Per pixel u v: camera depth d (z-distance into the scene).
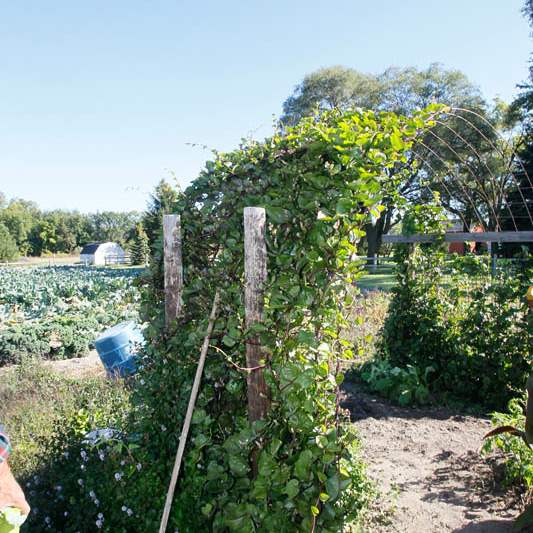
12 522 1.65
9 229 87.88
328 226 2.38
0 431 1.76
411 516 3.24
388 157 2.46
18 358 8.98
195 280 2.88
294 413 2.33
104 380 6.45
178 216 2.95
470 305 5.97
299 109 33.75
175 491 2.80
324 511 2.38
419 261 6.43
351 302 2.49
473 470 3.96
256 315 2.48
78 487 3.14
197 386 2.68
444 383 6.08
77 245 95.12
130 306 14.42
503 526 3.12
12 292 18.28
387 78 32.75
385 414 5.45
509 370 5.57
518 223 15.89
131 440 3.13
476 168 20.38
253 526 2.38
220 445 2.74
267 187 2.69
